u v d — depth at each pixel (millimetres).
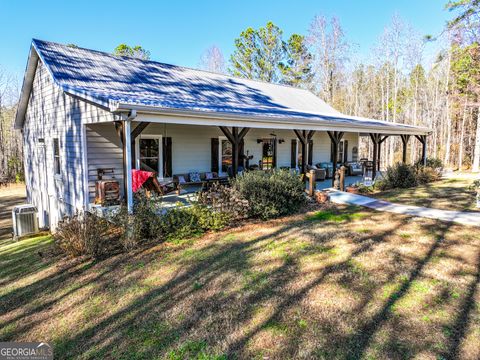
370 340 2951
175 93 10070
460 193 10570
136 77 10547
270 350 2871
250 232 6391
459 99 21547
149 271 4727
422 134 14898
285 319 3338
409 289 3873
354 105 31516
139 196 6410
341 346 2887
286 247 5453
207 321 3379
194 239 6055
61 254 5973
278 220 7270
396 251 5141
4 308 4004
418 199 9594
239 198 7262
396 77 26734
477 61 18781
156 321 3441
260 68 29312
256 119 7980
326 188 11250
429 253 5027
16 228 9000
